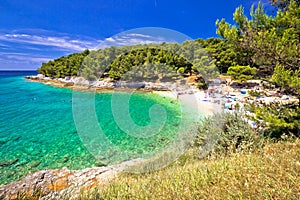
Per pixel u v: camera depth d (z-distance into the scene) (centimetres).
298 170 273
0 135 1116
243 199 232
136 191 311
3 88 3950
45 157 809
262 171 291
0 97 2786
